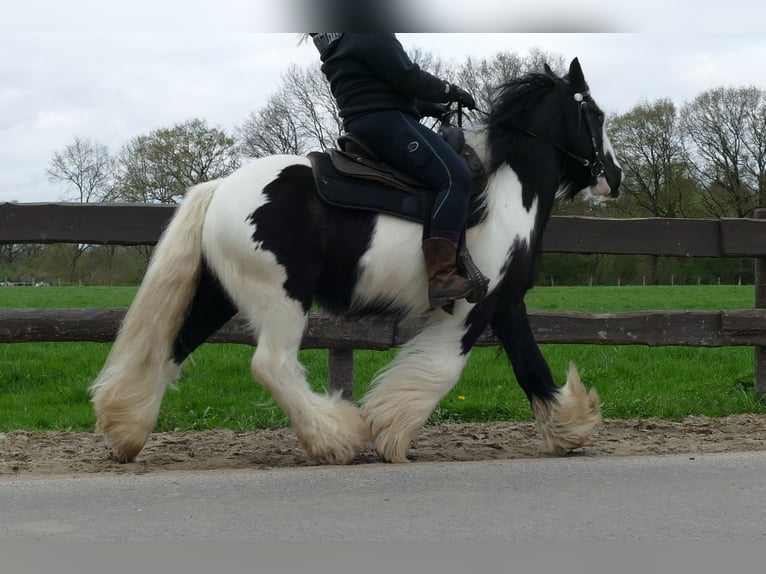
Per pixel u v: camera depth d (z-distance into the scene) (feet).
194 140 118.11
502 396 27.02
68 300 82.89
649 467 16.25
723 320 24.80
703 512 13.20
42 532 12.35
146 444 20.11
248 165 16.78
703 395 27.07
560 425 18.45
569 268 122.11
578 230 24.50
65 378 31.12
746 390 27.37
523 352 18.65
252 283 16.10
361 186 16.55
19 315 21.84
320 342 22.77
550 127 18.42
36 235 21.71
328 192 16.35
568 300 79.05
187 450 19.45
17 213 21.62
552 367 33.53
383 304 16.99
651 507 13.47
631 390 28.58
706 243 25.18
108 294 94.32
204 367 32.12
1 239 21.59
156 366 16.63
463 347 17.19
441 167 16.51
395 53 16.56
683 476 15.48
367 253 16.46
